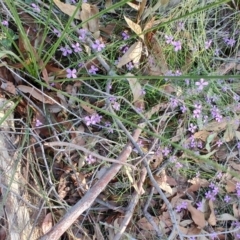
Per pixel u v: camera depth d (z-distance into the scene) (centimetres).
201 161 45
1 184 34
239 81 46
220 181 45
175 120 44
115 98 40
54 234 34
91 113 41
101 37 41
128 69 41
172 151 44
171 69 43
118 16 42
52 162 39
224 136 46
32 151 39
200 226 44
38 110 39
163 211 44
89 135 40
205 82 41
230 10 47
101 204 41
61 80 37
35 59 36
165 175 43
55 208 39
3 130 36
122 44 41
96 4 43
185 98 43
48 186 39
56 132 40
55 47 35
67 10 38
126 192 42
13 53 35
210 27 47
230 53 46
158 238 42
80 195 41
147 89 42
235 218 46
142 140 42
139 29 40
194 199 45
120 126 39
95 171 41
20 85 38
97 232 41
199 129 44
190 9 42
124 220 40
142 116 39
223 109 45
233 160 47
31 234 36
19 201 36
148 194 43
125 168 40
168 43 41
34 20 39
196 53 44
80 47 40
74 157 41
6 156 36
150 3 41
